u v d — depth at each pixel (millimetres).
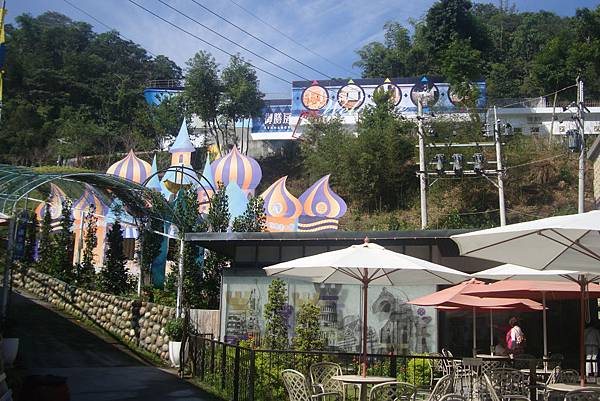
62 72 82188
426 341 16750
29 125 70875
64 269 26906
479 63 58281
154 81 85625
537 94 62281
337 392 9398
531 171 46406
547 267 7734
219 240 17562
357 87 59312
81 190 25516
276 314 15680
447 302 12914
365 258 9094
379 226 44219
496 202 45125
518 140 48688
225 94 62125
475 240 7098
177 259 20938
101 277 23391
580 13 66750
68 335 19172
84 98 80312
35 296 26578
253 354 10469
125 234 30781
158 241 22547
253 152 63125
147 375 14109
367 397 9789
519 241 7027
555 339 16984
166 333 16438
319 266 9117
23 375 12594
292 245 18250
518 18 82438
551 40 65750
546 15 80875
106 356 16719
